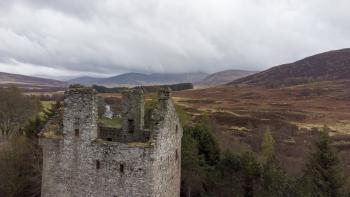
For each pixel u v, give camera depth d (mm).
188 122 79812
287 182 43281
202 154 59562
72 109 29656
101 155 29000
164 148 30266
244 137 110688
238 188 50844
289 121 146625
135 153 28094
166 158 31000
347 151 95438
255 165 49719
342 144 105875
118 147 28484
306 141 103688
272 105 197125
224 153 60438
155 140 28250
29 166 59312
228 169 53156
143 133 34000
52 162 30469
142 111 34375
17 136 68625
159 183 29375
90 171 29406
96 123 29938
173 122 32844
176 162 34719
